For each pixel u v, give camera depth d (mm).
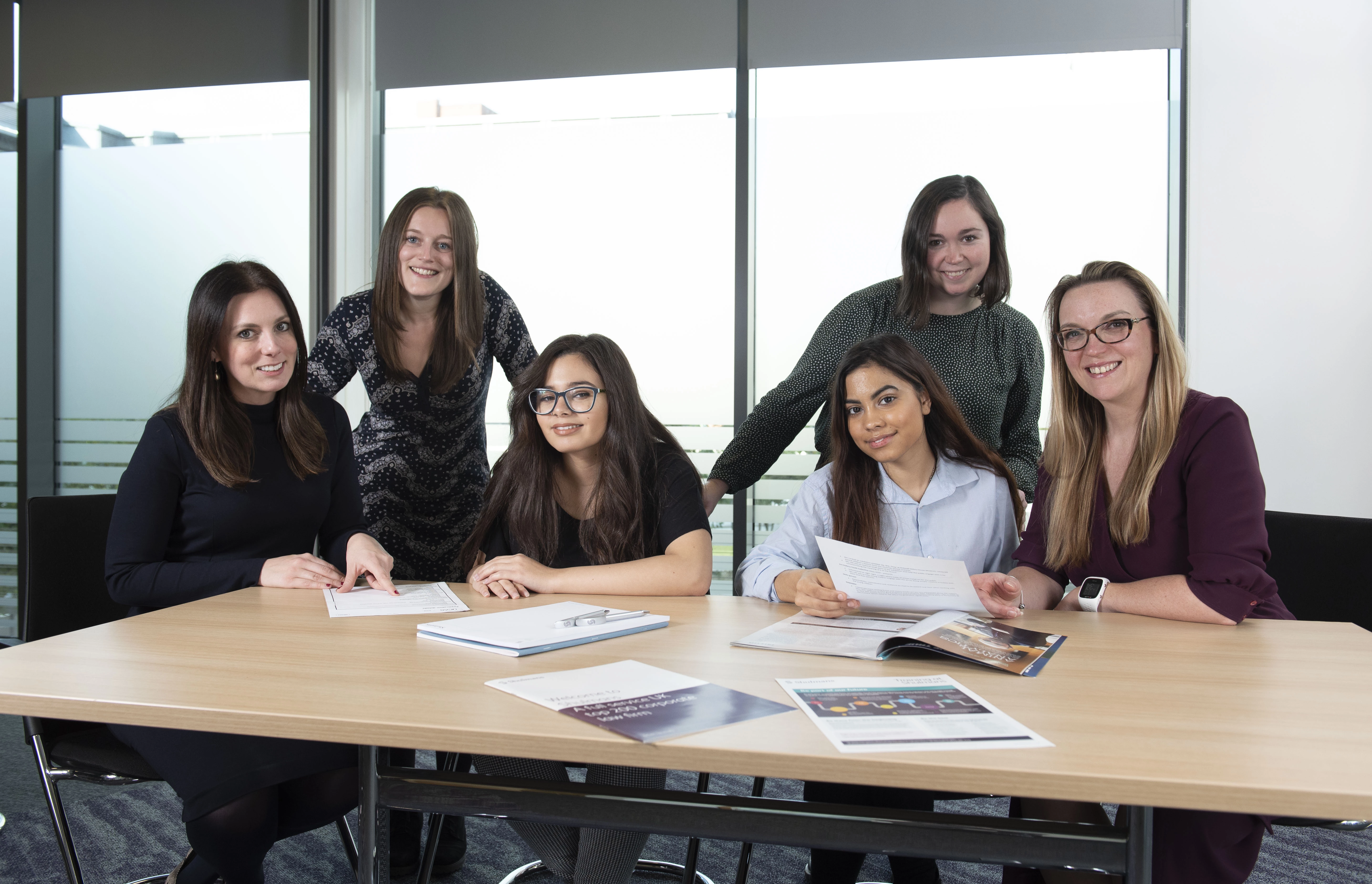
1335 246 3123
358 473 2398
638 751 959
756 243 3596
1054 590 1802
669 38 3633
